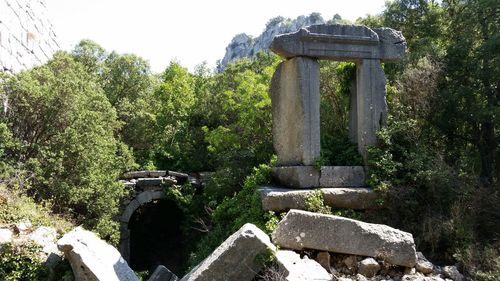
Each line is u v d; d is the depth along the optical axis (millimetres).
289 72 8711
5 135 10211
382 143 8516
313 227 6160
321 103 12555
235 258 5418
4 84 11047
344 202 7555
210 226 14250
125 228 16344
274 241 6172
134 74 24422
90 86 14172
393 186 7750
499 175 9953
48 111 11289
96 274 5938
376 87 8742
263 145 13961
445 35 13852
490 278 5754
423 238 7102
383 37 8891
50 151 11031
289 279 4871
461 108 9609
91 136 11555
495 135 10273
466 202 7496
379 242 6047
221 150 16188
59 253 7168
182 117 22938
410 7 15000
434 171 7590
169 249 21953
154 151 21719
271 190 7812
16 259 6828
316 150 8367
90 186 11320
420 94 9352
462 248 6594
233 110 18453
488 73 9336
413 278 5664
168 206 21812
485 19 10938
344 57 8641
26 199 9273
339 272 5992
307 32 8383
